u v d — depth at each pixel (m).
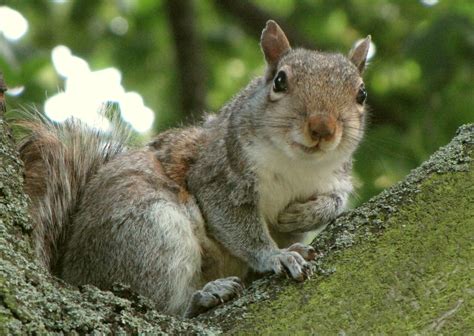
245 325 6.07
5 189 6.49
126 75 20.64
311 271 6.42
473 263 6.00
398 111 17.64
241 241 9.06
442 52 15.21
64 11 20.52
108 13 21.12
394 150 15.15
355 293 6.05
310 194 9.34
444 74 15.26
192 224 9.16
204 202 9.30
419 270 6.06
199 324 6.21
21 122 9.84
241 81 20.69
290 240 9.67
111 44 20.86
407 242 6.37
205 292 8.10
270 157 9.00
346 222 6.93
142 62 20.66
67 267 8.99
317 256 6.68
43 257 8.95
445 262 6.07
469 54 15.25
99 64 20.64
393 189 7.02
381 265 6.22
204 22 21.62
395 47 18.27
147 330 5.77
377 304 5.90
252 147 9.06
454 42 15.21
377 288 6.03
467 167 6.91
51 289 5.64
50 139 9.70
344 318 5.87
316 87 8.83
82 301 5.79
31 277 5.67
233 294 8.11
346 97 8.90
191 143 9.81
